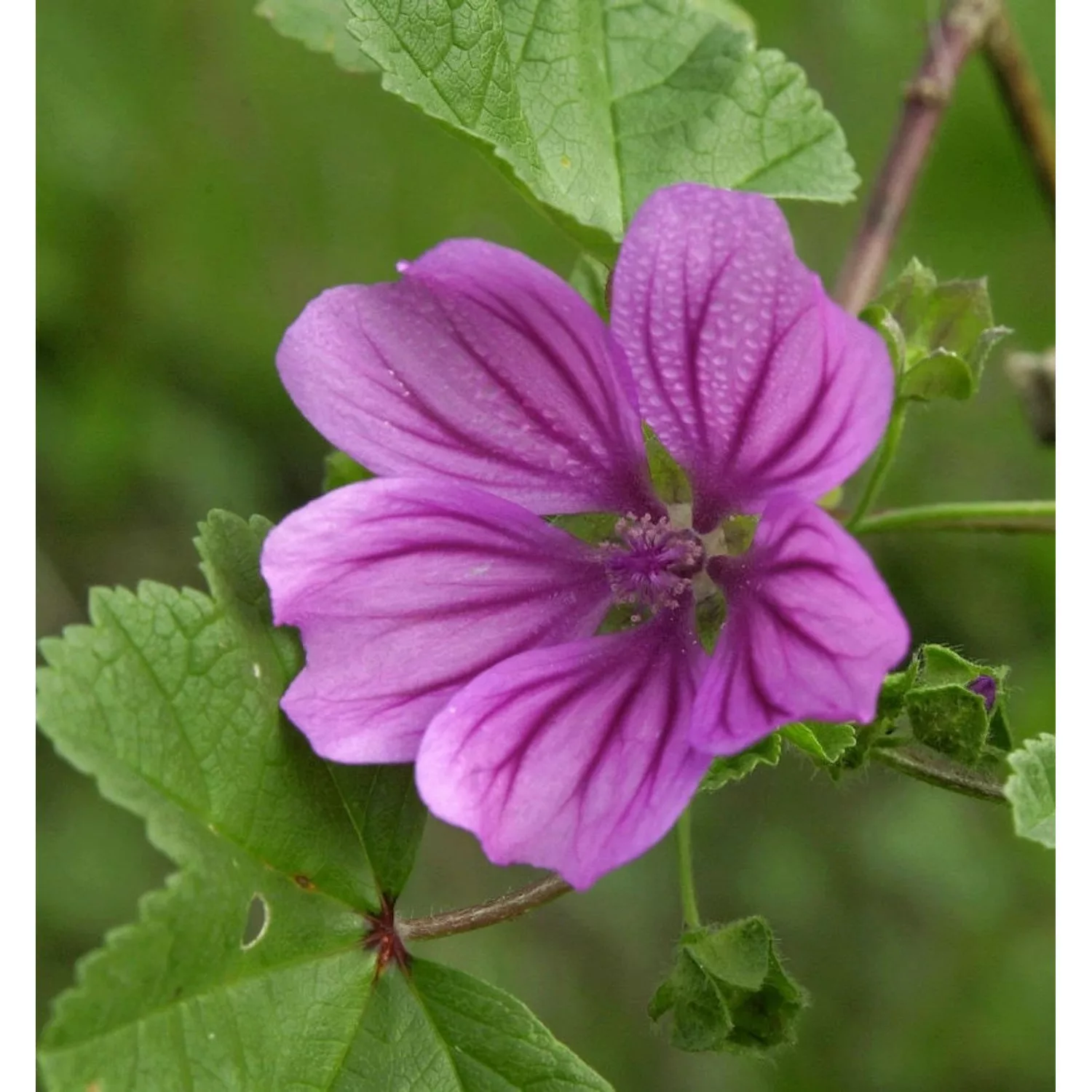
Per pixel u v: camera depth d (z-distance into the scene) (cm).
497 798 17
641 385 17
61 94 30
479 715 17
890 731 18
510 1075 17
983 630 30
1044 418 22
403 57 17
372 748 17
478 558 17
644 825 16
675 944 18
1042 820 17
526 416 17
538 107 19
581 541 18
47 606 29
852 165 19
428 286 17
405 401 17
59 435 30
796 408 17
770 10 30
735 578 17
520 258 16
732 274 16
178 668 17
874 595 16
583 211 19
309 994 17
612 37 19
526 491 18
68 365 30
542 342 17
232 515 17
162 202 30
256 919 22
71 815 28
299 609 17
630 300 17
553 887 18
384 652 17
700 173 19
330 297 17
